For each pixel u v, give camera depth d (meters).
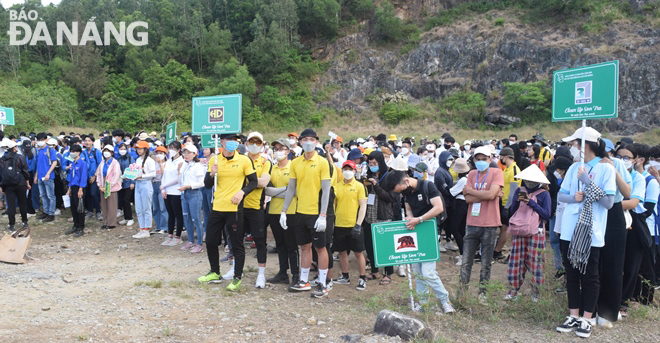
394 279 7.77
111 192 11.63
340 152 12.80
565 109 5.69
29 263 8.60
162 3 60.53
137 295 6.46
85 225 12.27
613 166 5.28
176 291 6.70
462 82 44.59
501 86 42.78
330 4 51.78
